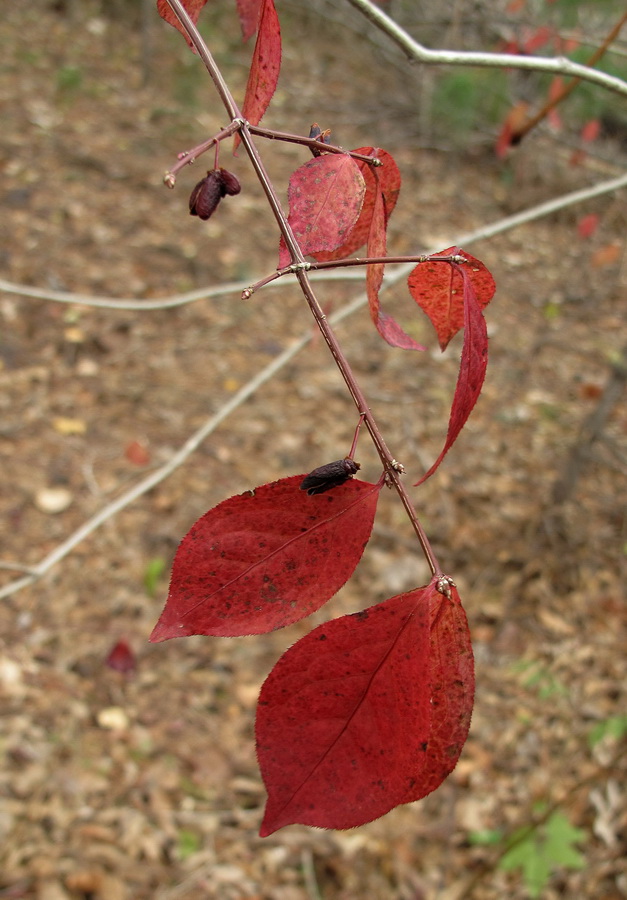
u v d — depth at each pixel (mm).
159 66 2338
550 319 1786
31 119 1947
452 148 2250
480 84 1997
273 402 1406
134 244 1670
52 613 1028
